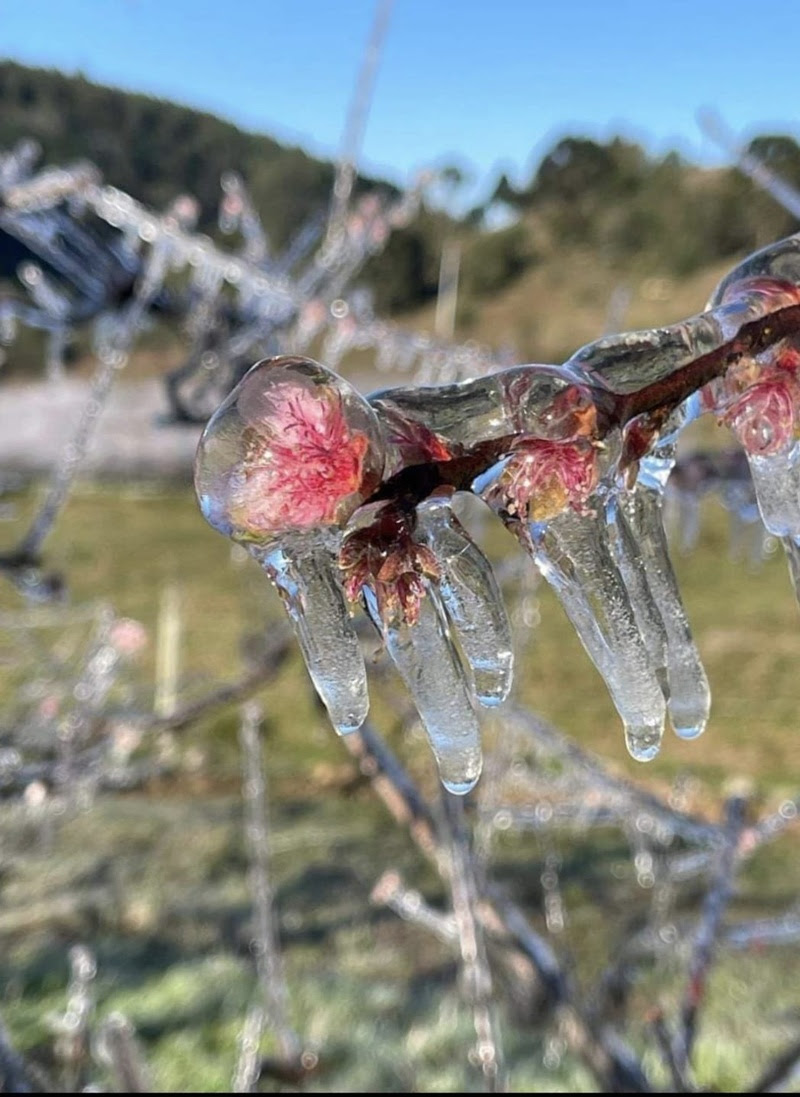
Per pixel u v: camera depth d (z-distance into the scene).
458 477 0.15
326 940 1.38
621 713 0.16
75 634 1.16
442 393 0.16
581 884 1.46
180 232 0.70
